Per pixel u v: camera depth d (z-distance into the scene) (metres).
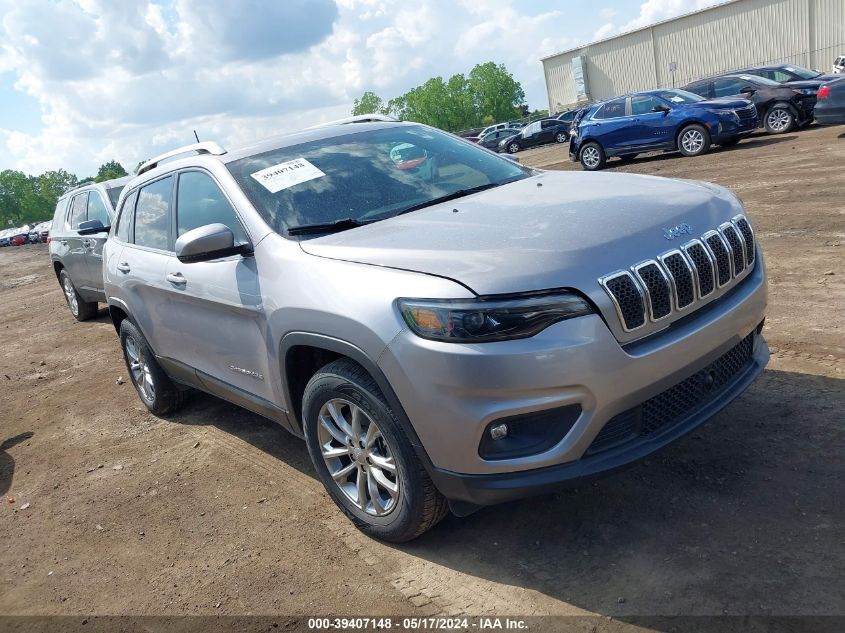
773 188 9.41
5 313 12.91
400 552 3.11
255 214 3.50
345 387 2.95
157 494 4.10
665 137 14.85
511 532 3.08
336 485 3.30
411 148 4.13
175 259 4.16
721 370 2.96
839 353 4.18
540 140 35.50
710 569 2.61
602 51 45.53
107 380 6.75
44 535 3.88
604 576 2.69
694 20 41.69
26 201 138.00
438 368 2.51
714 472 3.21
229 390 4.00
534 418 2.51
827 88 12.62
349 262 2.93
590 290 2.50
